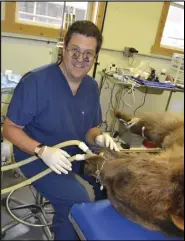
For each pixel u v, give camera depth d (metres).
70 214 0.75
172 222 0.60
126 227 0.64
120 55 2.99
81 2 2.59
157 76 2.65
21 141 1.17
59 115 1.26
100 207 0.71
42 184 1.15
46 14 2.52
